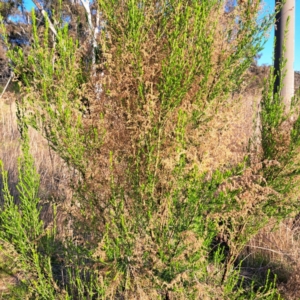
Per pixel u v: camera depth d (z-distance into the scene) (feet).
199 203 5.22
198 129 5.42
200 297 6.01
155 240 5.58
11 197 5.63
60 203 6.59
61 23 5.19
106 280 5.94
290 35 10.43
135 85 5.30
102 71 5.95
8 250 5.68
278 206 7.28
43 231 6.06
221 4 5.57
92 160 5.48
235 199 5.92
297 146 6.54
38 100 4.92
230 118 5.68
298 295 8.20
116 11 5.31
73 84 5.24
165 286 5.77
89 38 6.23
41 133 5.26
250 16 5.87
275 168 6.92
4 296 8.46
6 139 17.85
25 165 5.90
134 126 5.20
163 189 5.50
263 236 10.78
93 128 5.32
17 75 5.07
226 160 6.09
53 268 8.11
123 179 5.68
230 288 6.16
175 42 4.85
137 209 5.62
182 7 5.33
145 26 5.33
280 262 10.00
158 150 5.06
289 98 10.60
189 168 5.08
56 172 11.92
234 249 7.48
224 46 5.81
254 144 7.68
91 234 6.38
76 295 7.34
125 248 5.46
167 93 4.87
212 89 5.62
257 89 7.91
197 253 5.87
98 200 5.84
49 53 4.91
